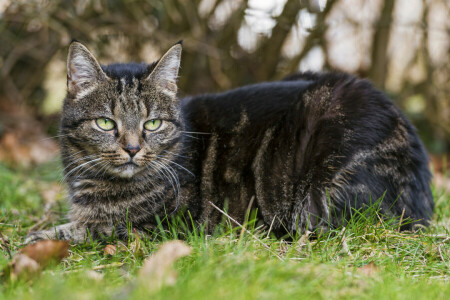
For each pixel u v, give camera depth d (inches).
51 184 219.6
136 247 120.5
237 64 286.8
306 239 128.9
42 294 88.1
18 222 158.2
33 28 289.3
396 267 115.2
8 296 89.7
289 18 267.0
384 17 281.7
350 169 135.3
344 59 293.9
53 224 152.9
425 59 295.7
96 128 135.2
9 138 260.8
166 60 140.7
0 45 293.3
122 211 140.1
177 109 144.6
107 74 138.4
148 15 281.9
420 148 149.7
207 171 147.3
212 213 144.6
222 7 276.4
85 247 131.3
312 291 96.0
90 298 85.6
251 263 101.7
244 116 150.3
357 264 116.1
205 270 98.6
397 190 140.4
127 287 91.6
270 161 144.6
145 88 138.7
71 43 135.4
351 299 94.2
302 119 143.6
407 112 296.5
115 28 272.2
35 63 302.7
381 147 138.7
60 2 268.1
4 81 300.7
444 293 97.3
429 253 127.0
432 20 293.1
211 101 157.3
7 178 207.5
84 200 141.5
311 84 150.6
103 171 138.7
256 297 88.2
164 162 142.1
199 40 273.6
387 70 297.9
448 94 302.5
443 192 185.6
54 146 268.4
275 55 280.5
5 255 119.4
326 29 274.2
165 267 96.3
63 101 144.9
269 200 143.6
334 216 135.9
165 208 141.5
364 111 141.1
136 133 135.6
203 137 151.1
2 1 268.8
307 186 139.4
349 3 283.7
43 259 107.8
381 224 133.6
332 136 138.3
